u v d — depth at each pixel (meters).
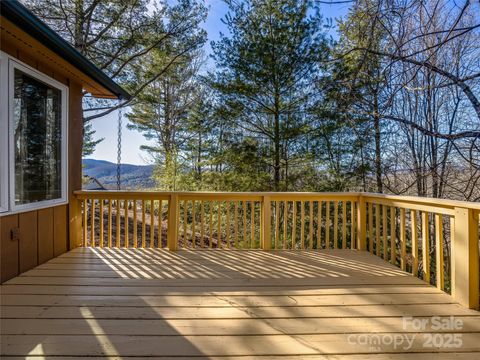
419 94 6.11
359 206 4.08
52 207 3.58
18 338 1.83
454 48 5.31
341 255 3.80
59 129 3.73
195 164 8.45
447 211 2.55
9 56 2.81
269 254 3.83
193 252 3.88
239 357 1.68
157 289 2.65
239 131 7.00
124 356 1.67
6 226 2.82
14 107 2.94
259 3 6.40
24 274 3.01
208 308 2.28
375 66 4.07
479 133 3.84
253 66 6.44
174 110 13.00
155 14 8.30
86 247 4.11
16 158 2.97
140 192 4.02
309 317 2.14
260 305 2.34
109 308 2.26
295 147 6.73
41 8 7.34
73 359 1.64
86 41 8.03
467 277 2.31
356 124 5.84
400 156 6.72
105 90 4.45
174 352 1.71
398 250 6.00
